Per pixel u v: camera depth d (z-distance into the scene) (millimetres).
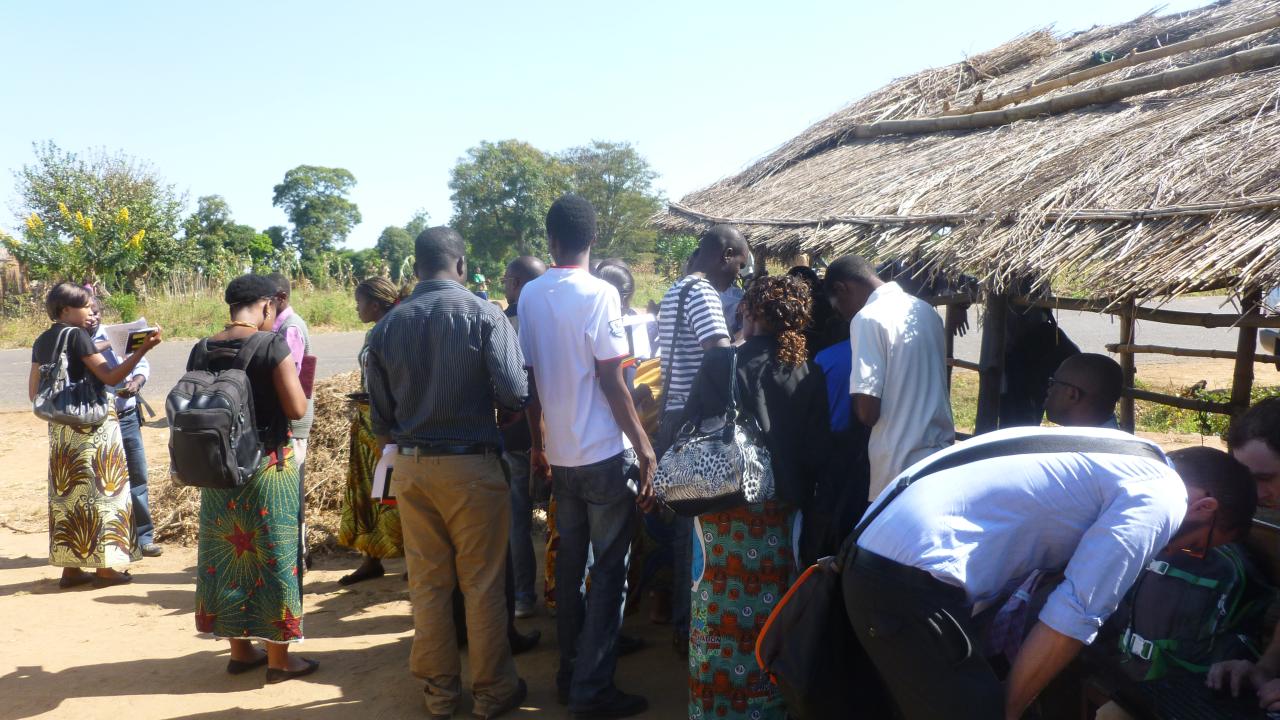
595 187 78812
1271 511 2994
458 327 3426
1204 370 13289
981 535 2156
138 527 6047
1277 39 4570
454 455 3482
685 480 3029
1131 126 4039
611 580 3699
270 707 3859
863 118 6523
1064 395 3080
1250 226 2596
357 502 5344
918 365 3213
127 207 24109
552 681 4094
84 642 4609
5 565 5918
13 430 10492
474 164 77812
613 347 3498
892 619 2176
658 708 3799
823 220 4473
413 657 3711
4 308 22234
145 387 13375
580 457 3625
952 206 3854
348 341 19734
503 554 3660
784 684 2439
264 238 59750
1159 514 2059
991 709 2088
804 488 3164
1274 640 2346
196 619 4082
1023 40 6941
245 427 3742
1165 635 2545
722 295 4676
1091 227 3062
